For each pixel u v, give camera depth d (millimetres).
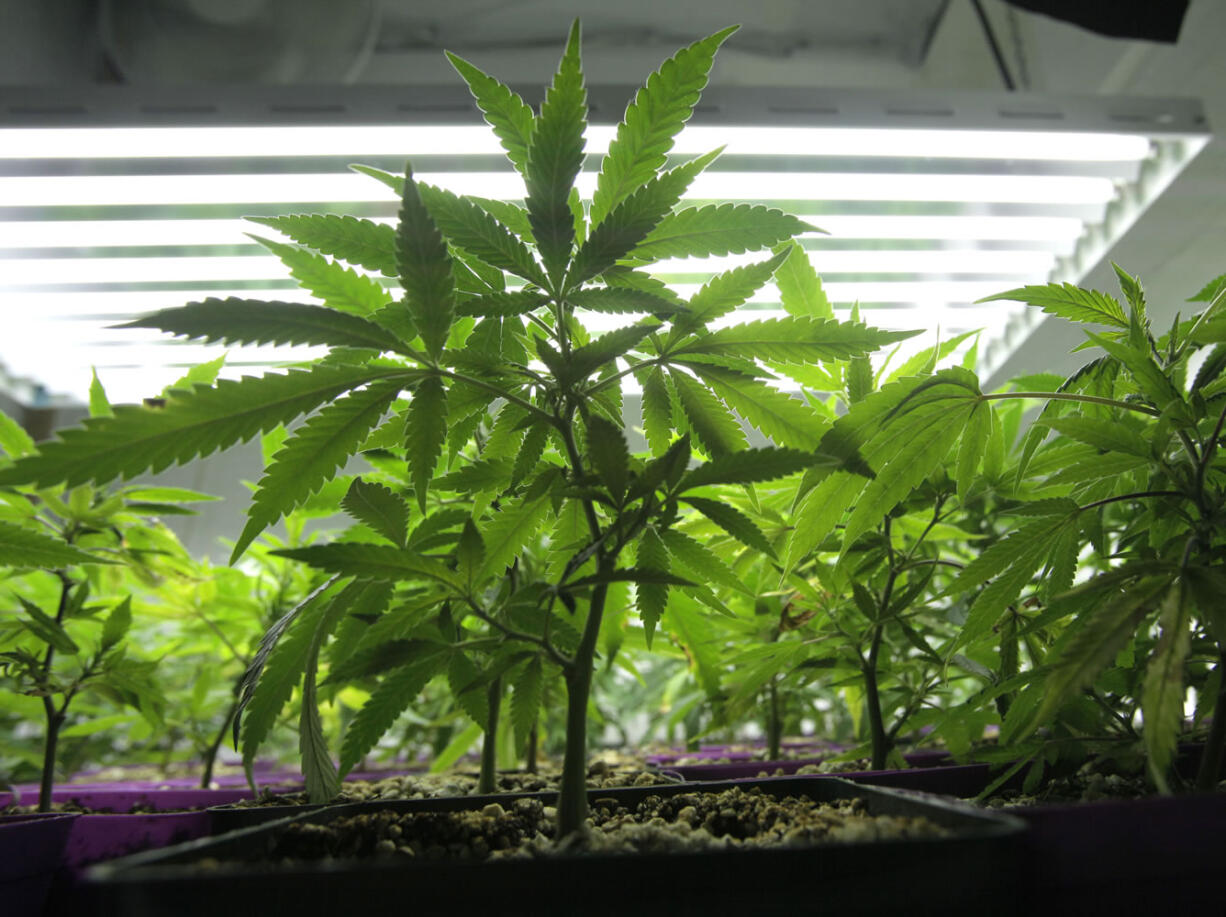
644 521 584
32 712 1313
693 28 2422
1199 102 1276
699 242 641
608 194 626
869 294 1668
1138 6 1407
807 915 456
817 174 1317
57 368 1946
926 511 979
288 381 550
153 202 1307
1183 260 1518
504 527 684
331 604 772
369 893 440
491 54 2447
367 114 1193
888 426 705
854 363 865
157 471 524
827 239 1485
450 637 746
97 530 965
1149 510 755
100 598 1326
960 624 1055
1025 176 1353
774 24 2428
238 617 1335
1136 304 716
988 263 1582
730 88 1227
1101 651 514
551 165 560
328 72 2180
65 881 716
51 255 1446
